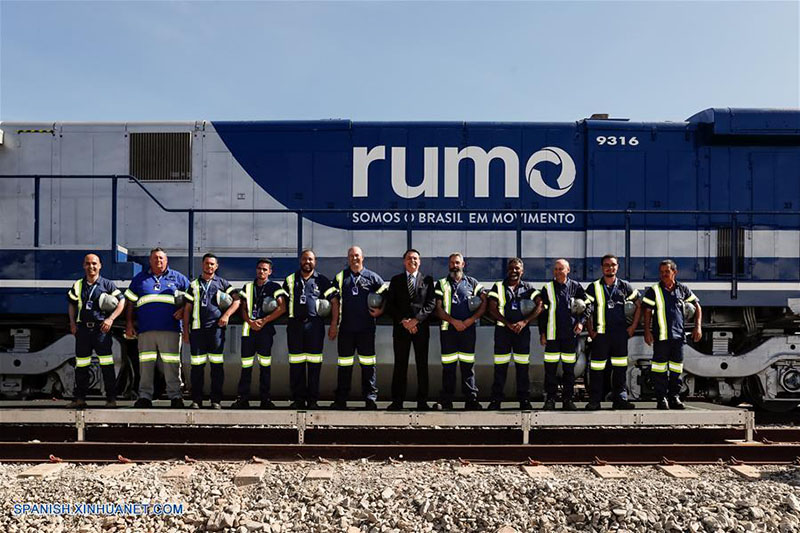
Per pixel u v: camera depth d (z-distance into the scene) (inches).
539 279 312.5
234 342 284.0
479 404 257.9
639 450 226.5
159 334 254.4
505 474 203.6
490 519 160.6
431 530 159.6
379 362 283.6
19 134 319.3
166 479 199.0
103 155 319.0
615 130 319.0
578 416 238.7
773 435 255.6
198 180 318.7
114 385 256.8
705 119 319.9
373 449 226.2
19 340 299.4
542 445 229.5
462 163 317.1
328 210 306.3
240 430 250.8
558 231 315.6
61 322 303.7
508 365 266.1
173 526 162.2
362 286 256.4
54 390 295.1
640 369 290.0
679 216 316.5
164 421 236.2
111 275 293.7
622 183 317.4
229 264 314.0
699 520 160.6
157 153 319.3
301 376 256.4
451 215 314.2
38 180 300.2
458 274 259.9
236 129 320.5
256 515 165.0
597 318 254.2
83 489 184.9
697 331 263.7
